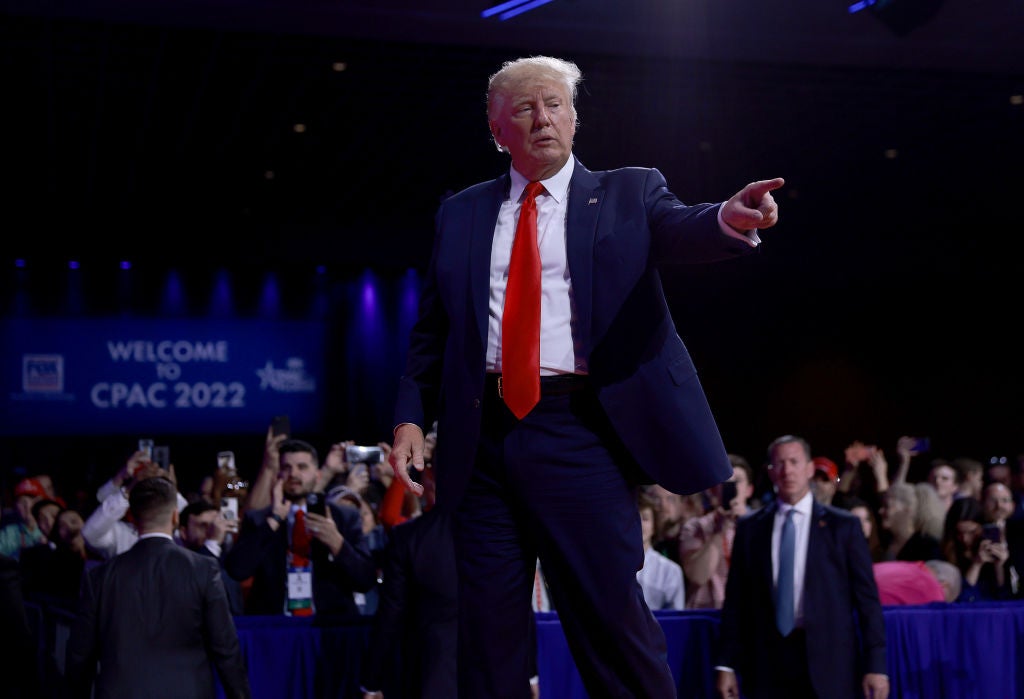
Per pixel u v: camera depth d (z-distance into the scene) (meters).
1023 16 7.77
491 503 1.44
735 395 16.84
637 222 1.38
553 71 1.44
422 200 14.07
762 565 3.82
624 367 1.37
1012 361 16.78
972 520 4.89
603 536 1.39
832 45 8.08
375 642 3.46
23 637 3.77
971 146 11.65
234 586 4.08
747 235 1.24
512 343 1.39
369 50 8.61
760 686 3.78
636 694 1.42
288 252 15.37
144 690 3.24
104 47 8.59
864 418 17.09
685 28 7.77
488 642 1.45
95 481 14.81
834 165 12.36
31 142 11.55
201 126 10.90
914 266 16.20
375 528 5.19
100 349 15.14
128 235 14.98
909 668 3.88
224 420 15.57
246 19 7.46
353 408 16.06
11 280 14.99
